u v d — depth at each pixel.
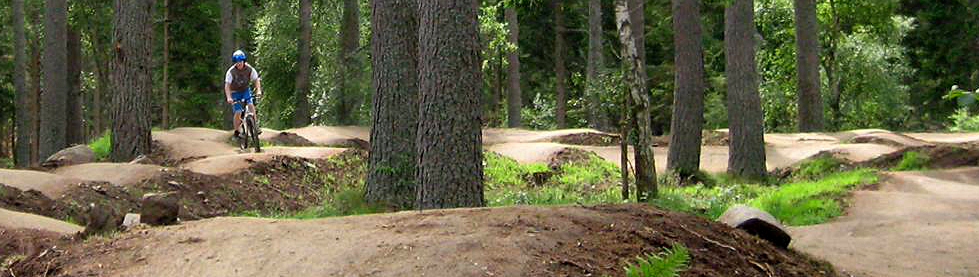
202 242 5.82
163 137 19.09
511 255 5.27
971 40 40.75
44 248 6.15
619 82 13.85
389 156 12.96
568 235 5.79
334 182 16.69
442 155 10.92
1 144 56.28
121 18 17.34
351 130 25.17
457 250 5.34
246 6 36.41
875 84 35.59
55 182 11.87
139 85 17.39
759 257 6.45
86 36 38.34
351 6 29.14
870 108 36.97
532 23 41.09
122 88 17.28
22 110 30.36
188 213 12.59
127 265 5.51
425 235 5.73
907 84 43.44
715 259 5.99
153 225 6.55
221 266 5.33
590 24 32.41
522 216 6.22
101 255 5.73
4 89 43.81
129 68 17.31
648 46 42.22
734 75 19.41
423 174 11.09
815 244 10.20
